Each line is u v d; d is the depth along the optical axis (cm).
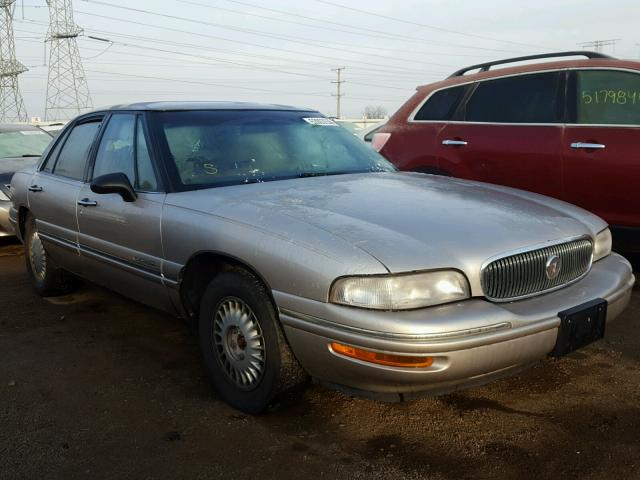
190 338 433
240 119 420
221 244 312
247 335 310
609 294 308
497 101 574
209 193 349
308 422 311
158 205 360
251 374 312
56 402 339
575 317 282
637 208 494
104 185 364
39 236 504
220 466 275
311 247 277
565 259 305
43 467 277
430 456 278
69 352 411
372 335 254
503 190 376
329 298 267
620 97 507
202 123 405
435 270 264
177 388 354
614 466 265
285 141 417
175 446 292
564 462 269
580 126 519
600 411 313
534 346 272
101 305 509
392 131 646
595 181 509
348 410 322
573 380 349
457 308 262
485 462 272
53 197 470
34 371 381
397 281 258
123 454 287
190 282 349
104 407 333
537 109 548
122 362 393
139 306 501
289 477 266
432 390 264
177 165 371
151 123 392
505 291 279
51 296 533
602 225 349
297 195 335
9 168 774
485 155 569
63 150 493
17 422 318
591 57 549
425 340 250
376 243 270
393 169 441
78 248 444
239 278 309
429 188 360
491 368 263
